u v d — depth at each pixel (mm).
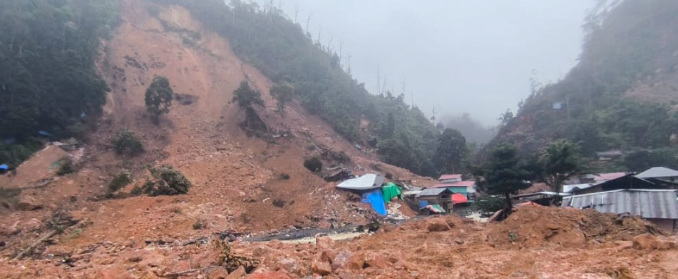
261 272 11359
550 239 18125
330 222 38844
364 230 33938
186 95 70875
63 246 26672
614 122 76250
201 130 62781
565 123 86000
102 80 58438
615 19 120500
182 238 30047
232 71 82125
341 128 77438
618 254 14227
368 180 49125
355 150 72812
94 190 42500
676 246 14273
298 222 38281
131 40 79250
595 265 12508
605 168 62531
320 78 91125
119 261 16672
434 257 15031
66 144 48469
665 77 88062
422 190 56312
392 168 67625
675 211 21484
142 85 69125
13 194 37000
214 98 73250
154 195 39969
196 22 97375
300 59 92625
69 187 41219
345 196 45781
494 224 25078
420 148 87500
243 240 30703
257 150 58875
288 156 56906
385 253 15039
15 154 42625
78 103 53562
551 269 12367
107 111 58906
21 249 25812
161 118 62156
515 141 92000
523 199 42125
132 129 57344
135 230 30438
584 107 89375
